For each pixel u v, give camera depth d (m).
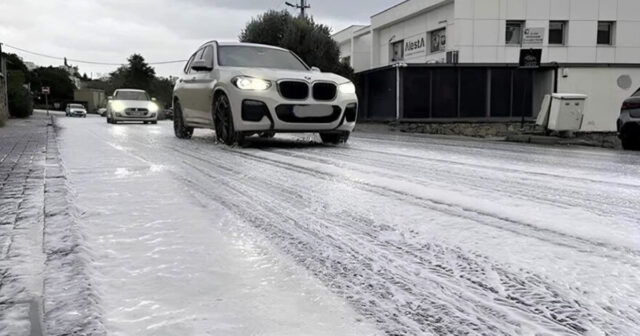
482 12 23.64
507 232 2.78
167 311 1.77
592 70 17.28
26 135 10.29
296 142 8.32
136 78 66.25
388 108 18.77
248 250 2.44
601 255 2.40
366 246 2.52
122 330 1.63
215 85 7.56
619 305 1.85
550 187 4.23
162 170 4.92
